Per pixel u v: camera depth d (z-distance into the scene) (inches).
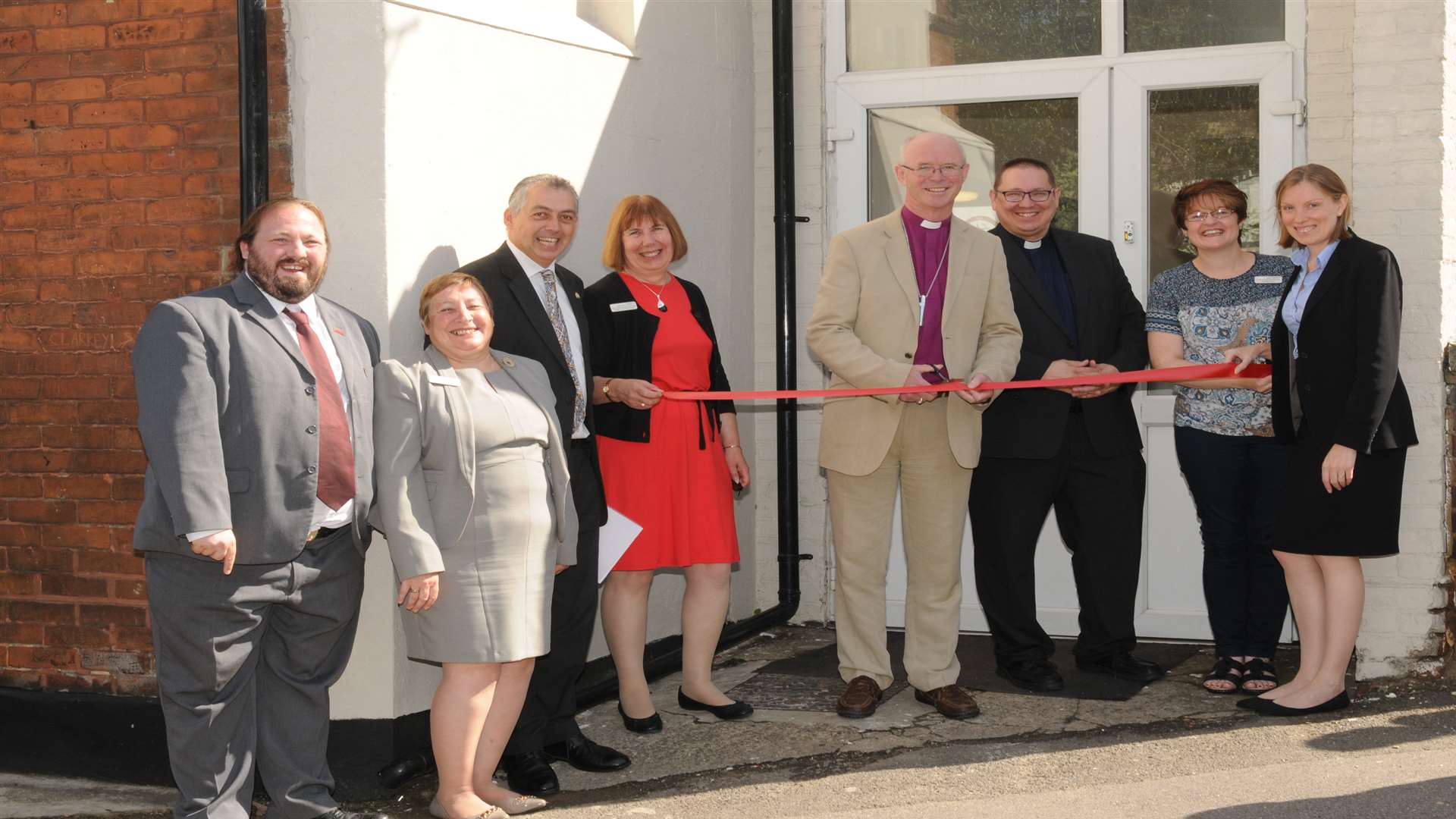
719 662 205.6
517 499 136.2
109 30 159.3
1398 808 132.0
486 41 166.2
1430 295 177.3
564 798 147.6
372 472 132.6
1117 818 133.3
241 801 130.9
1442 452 177.9
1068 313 183.3
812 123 225.0
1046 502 182.5
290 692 134.6
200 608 125.2
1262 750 153.1
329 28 152.0
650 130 201.0
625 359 163.5
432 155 157.2
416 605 130.4
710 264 216.2
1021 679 183.6
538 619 137.6
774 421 228.5
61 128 161.2
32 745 163.6
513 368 142.2
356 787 151.7
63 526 162.1
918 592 174.4
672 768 155.9
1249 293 178.4
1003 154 217.6
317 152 152.5
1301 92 201.0
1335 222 162.9
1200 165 208.1
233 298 127.0
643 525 163.0
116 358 159.8
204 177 156.6
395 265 151.8
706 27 215.9
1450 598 181.0
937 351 168.4
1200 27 207.2
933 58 220.8
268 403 125.1
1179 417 182.9
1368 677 181.5
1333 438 160.1
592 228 187.9
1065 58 212.8
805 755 158.9
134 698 159.9
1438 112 176.4
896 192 223.5
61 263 161.5
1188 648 205.3
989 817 135.5
